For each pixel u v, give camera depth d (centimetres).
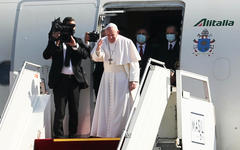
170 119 3434
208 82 3466
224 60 3647
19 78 3431
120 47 3466
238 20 3662
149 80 3198
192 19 3725
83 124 3766
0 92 4038
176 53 3912
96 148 3278
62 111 3638
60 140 3359
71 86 3647
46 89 3891
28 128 3494
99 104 3522
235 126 3588
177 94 3238
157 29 4412
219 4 3700
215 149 3388
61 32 3597
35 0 4034
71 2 3947
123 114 3438
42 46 3956
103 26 3909
